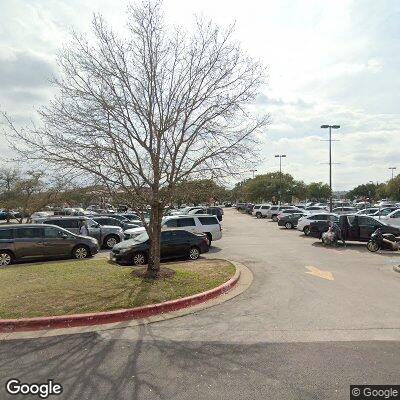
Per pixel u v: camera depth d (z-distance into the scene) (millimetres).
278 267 14234
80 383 5164
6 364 5824
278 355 6012
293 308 8680
